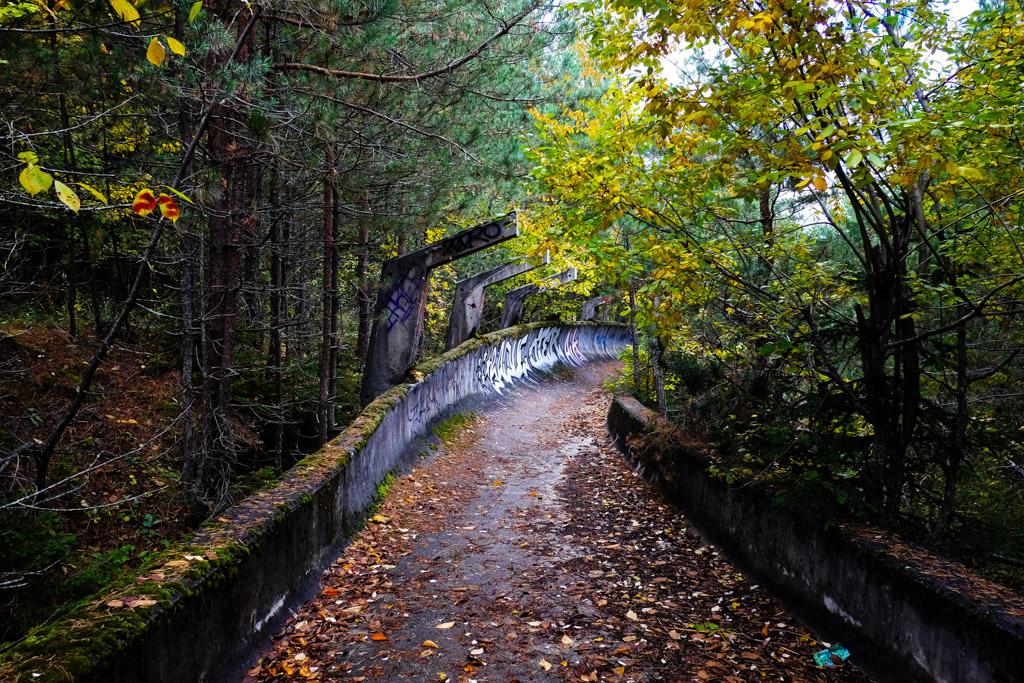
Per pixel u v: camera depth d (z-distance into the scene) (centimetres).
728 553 581
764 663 399
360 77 709
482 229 1003
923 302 439
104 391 807
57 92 557
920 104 444
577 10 504
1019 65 422
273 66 672
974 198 442
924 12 432
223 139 673
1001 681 300
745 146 409
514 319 1973
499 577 533
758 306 545
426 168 778
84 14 530
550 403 1673
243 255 1009
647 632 436
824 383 505
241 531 394
